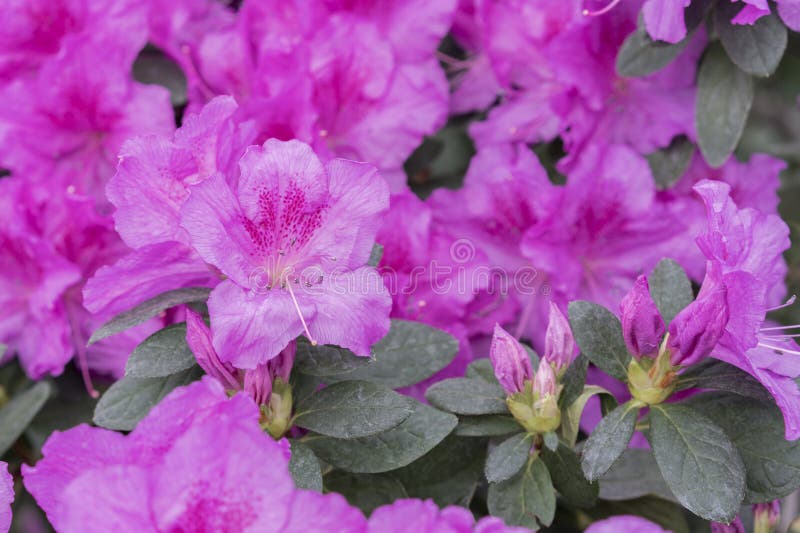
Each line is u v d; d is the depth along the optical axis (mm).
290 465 542
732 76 654
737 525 582
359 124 683
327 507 479
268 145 531
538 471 570
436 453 591
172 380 563
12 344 676
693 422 556
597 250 671
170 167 541
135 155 539
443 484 600
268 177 528
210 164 542
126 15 685
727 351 547
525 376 565
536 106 708
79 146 691
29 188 669
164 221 543
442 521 475
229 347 517
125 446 495
